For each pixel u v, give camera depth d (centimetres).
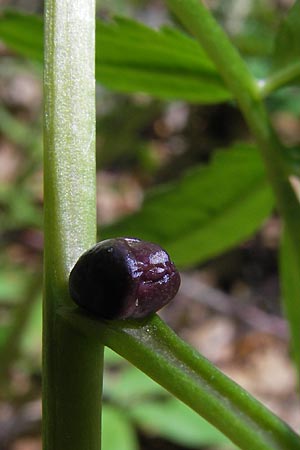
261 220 11
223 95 10
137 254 5
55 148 6
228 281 35
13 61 39
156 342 5
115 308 5
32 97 46
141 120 32
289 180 9
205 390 5
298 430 30
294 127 38
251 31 26
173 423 21
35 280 21
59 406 5
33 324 24
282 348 33
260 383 32
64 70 6
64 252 6
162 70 10
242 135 37
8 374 23
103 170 41
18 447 25
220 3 27
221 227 10
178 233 10
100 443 5
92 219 6
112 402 21
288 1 34
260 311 34
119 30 9
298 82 9
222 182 10
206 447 25
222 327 34
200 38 8
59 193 6
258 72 20
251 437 5
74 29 6
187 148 38
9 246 34
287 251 9
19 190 33
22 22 9
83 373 5
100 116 33
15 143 42
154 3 37
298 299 10
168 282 5
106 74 10
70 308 5
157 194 10
